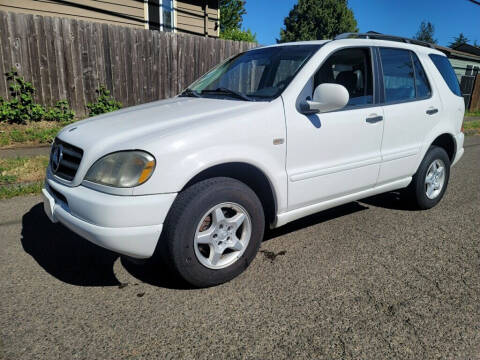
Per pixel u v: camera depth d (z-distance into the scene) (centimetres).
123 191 242
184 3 1113
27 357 209
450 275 308
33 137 700
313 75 327
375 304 265
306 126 313
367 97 367
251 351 218
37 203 441
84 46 794
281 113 301
